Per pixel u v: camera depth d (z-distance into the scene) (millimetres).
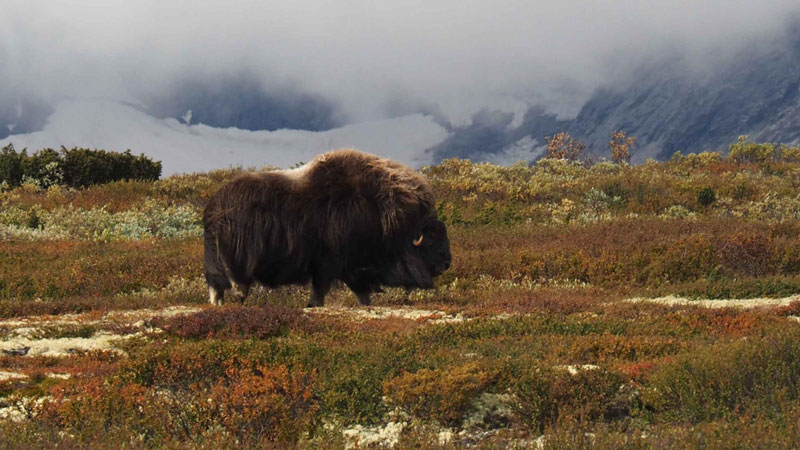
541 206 47094
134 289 29516
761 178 55156
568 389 14117
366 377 14977
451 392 14000
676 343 18156
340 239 24688
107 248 36719
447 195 49625
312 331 20703
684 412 13633
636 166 63094
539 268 32625
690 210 46625
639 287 31016
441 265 25938
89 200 49062
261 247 24422
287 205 24547
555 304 25266
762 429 11609
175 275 30375
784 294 27766
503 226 43219
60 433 12875
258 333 20141
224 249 24703
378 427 13891
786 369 14281
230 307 22656
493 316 23719
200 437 12555
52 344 19609
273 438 12508
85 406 13383
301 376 14445
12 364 17547
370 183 24859
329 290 25750
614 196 49062
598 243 36375
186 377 15383
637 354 17547
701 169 59969
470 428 13836
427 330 20391
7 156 56750
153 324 21484
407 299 27656
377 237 24922
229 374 15195
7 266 31594
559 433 11836
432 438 12328
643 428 13477
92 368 17062
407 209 24797
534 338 19688
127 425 12617
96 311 23703
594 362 17328
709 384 14023
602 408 13844
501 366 15266
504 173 56938
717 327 20984
